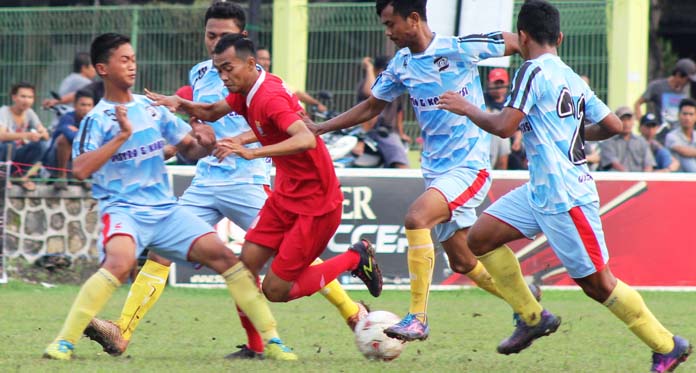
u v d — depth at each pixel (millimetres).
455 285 30188
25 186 31000
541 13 15352
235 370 15039
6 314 23219
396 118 37969
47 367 14922
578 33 41281
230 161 18828
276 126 15844
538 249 30125
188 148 17234
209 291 29750
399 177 30109
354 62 42781
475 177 18125
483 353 18203
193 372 14812
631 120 35500
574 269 15320
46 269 31141
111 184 16328
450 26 25781
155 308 25203
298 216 16438
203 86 18750
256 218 18703
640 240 30250
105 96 16500
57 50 42875
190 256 16375
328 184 16500
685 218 30422
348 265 17375
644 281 30234
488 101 36844
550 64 15188
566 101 15148
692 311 25734
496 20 25844
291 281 16688
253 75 15938
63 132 32344
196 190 19141
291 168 16375
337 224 16797
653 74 63562
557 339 20328
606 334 21188
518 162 35969
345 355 17609
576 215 15078
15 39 43000
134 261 16125
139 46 42500
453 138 18094
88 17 42656
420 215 17500
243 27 18641
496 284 16562
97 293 16016
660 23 69812
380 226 29984
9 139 34406
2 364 15211
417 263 17312
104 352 17312
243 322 17031
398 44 18141
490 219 16219
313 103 38500
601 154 35406
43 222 31156
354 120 18594
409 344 19344
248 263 16828
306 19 43000
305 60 43000
